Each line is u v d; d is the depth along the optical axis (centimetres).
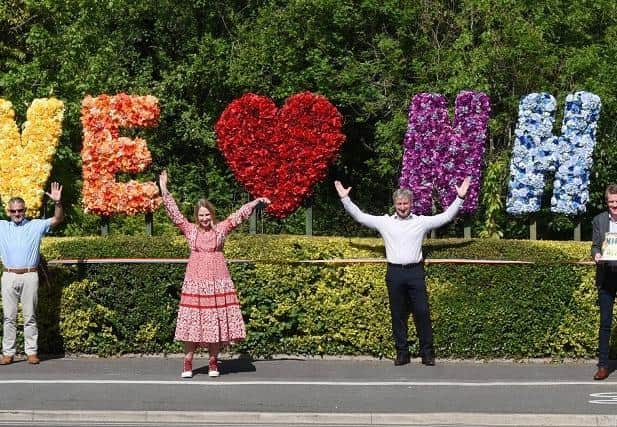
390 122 2045
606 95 1839
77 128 1969
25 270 1191
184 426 938
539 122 1394
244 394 1047
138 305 1252
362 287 1245
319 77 2103
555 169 1400
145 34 2445
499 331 1244
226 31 2422
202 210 1121
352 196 2364
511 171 1414
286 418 954
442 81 2019
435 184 1386
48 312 1252
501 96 1988
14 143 1391
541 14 1969
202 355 1268
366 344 1250
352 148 2330
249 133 1394
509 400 1023
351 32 2169
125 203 1370
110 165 1371
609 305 1129
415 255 1191
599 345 1147
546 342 1250
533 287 1245
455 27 2088
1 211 1678
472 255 1248
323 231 2345
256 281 1251
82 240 1270
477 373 1169
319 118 1395
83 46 2100
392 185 2242
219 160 2373
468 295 1243
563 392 1065
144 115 1381
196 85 2327
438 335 1245
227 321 1118
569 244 1268
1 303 1257
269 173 1395
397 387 1085
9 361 1209
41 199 1389
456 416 954
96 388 1073
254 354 1261
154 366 1201
